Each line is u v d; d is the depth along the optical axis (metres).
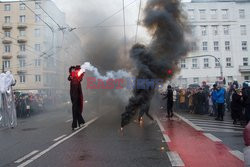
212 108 15.77
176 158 6.21
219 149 7.10
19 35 31.75
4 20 32.22
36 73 32.59
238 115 11.88
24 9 30.88
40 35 29.16
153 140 8.36
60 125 12.45
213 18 49.03
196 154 6.58
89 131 10.27
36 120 15.42
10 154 6.83
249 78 48.66
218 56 48.97
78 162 5.97
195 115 16.23
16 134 10.16
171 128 10.85
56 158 6.35
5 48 33.97
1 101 12.34
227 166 5.61
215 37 49.09
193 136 9.02
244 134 3.66
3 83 12.27
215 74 48.75
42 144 8.01
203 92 16.77
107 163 5.85
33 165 5.80
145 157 6.32
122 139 8.54
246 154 3.63
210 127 11.12
